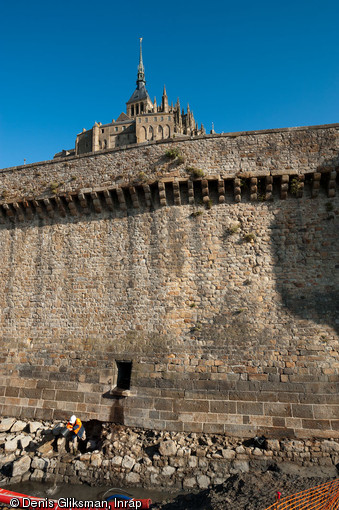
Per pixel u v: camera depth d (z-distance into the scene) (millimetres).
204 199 16188
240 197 16000
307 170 15227
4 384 16906
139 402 14516
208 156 16406
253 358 14086
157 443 13258
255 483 11039
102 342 16125
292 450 12344
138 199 17250
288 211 15445
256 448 12555
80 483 12391
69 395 15703
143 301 16062
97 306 16750
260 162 15789
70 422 14016
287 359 13812
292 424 12922
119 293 16578
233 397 13688
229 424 13344
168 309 15602
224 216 16047
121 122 87562
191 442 13133
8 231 19703
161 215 16844
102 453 13188
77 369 16047
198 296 15445
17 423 15430
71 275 17656
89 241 17797
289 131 15859
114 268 17000
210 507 9953
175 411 13969
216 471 12117
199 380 14219
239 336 14500
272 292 14766
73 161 18672
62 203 18453
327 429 12680
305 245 14984
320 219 15102
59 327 17094
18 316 18047
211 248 15844
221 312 14992
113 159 17859
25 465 13086
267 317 14516
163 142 17125
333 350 13602
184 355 14758
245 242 15555
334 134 15398
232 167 16000
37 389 16297
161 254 16375
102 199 17969
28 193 19188
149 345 15328
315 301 14320
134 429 14148
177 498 11383
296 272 14766
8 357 17391
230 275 15344
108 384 15336
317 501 9641
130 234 17141
